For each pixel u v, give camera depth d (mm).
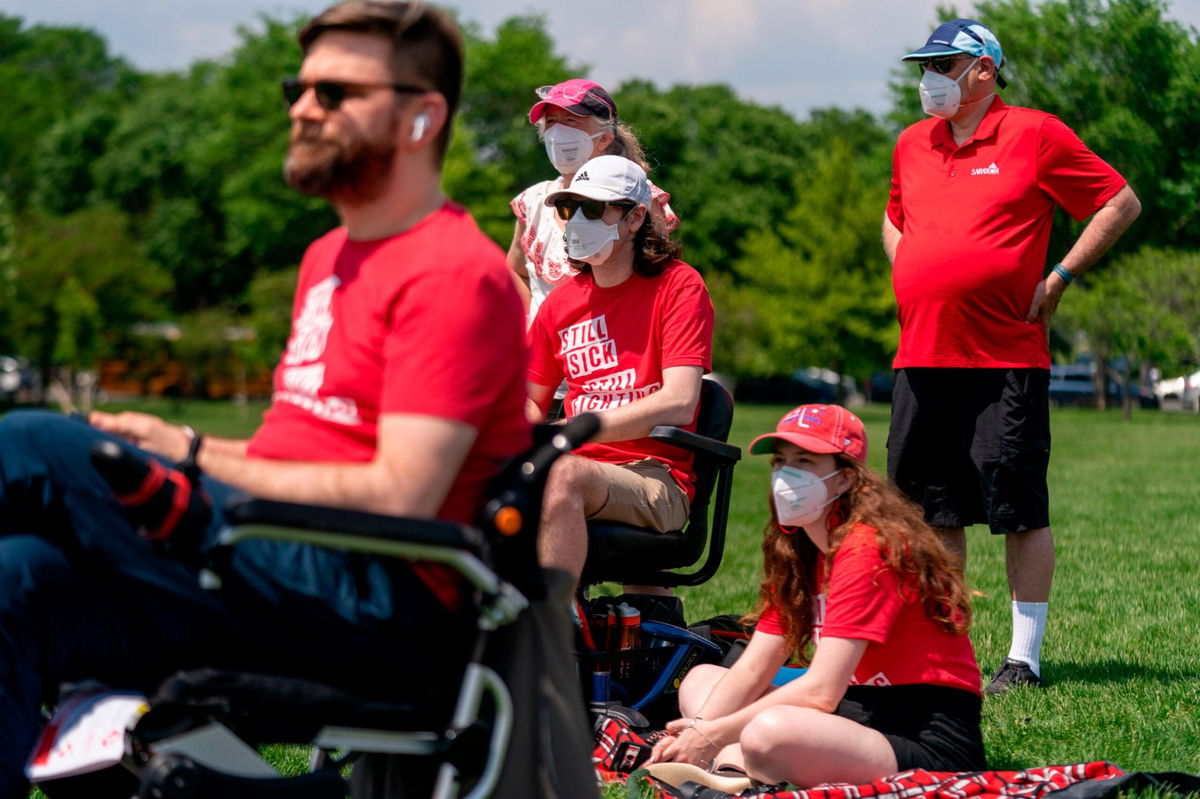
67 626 2471
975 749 3912
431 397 2438
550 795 2518
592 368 4977
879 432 29094
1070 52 39094
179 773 2385
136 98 70875
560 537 4219
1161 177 38219
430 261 2514
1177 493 13461
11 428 2449
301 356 2682
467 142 45969
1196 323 34938
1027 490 5375
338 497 2424
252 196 52719
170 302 59188
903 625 3914
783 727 3775
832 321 44812
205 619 2449
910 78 44031
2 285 46625
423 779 2613
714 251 56781
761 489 16094
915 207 5656
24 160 61031
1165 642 6117
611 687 4852
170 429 2637
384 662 2477
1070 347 42938
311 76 2570
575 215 4781
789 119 64562
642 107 58219
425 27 2590
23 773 2418
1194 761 4320
